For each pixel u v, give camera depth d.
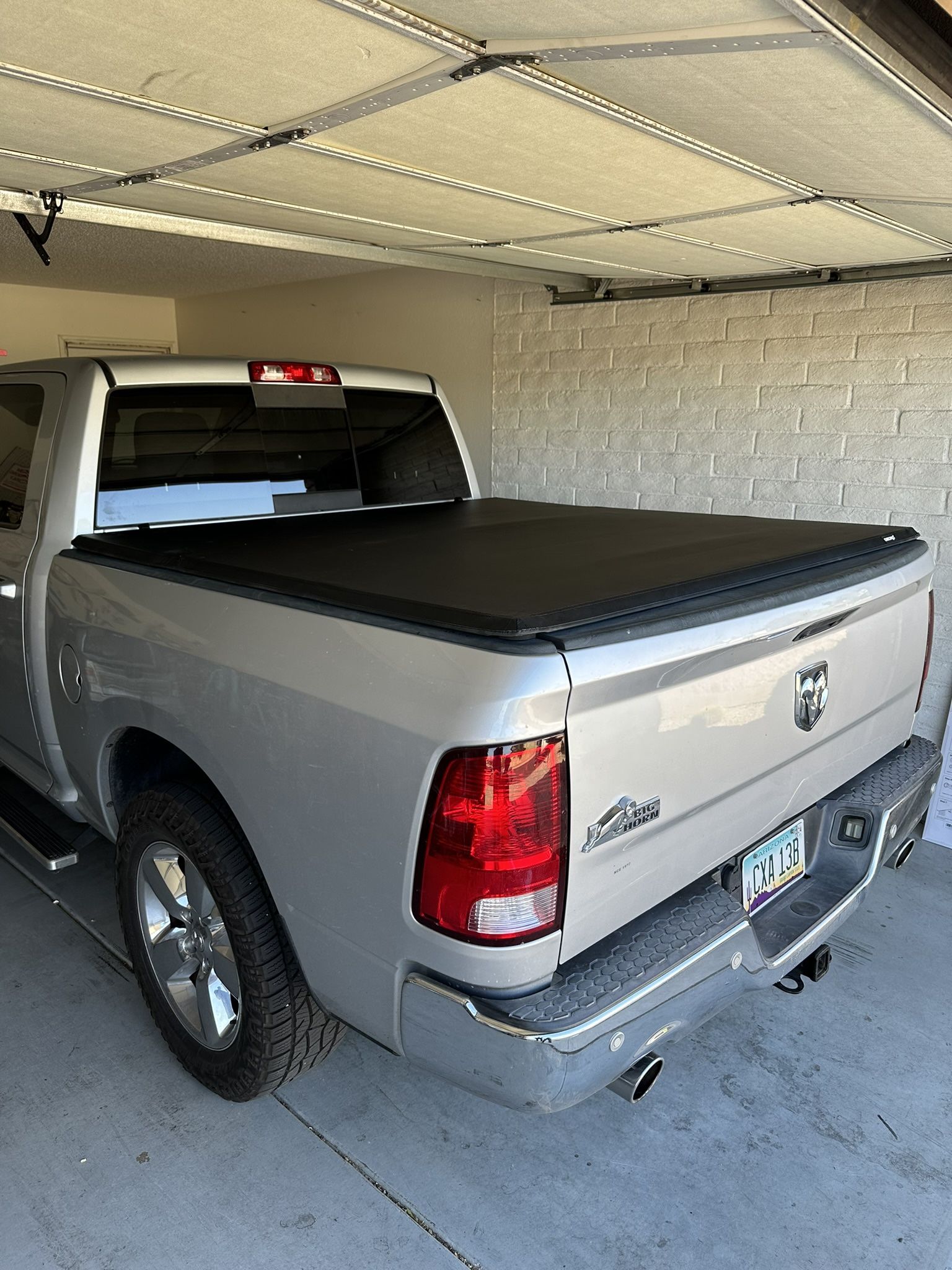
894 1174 2.28
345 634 1.78
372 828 1.70
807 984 3.06
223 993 2.39
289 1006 2.18
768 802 2.14
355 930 1.80
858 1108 2.51
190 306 8.98
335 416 3.62
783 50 1.39
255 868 2.16
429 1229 2.09
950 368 3.88
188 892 2.36
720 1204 2.18
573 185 2.38
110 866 3.67
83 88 1.69
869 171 2.14
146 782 2.71
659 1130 2.42
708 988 1.85
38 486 2.93
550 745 1.52
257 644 1.95
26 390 3.19
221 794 2.25
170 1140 2.34
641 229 2.99
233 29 1.38
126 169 2.39
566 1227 2.10
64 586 2.66
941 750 4.05
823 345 4.23
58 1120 2.40
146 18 1.34
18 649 2.95
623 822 1.68
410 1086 2.57
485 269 4.35
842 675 2.29
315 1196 2.18
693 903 1.92
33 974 2.99
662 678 1.70
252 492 3.31
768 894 2.29
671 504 4.95
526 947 1.58
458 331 5.95
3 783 3.93
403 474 3.89
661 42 1.38
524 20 1.33
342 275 6.80
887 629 2.48
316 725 1.79
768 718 2.02
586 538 2.79
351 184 2.45
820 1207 2.18
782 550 2.43
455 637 1.62
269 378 3.38
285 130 1.94
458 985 1.64
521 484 5.69
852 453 4.24
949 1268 2.02
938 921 3.44
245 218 3.11
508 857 1.53
